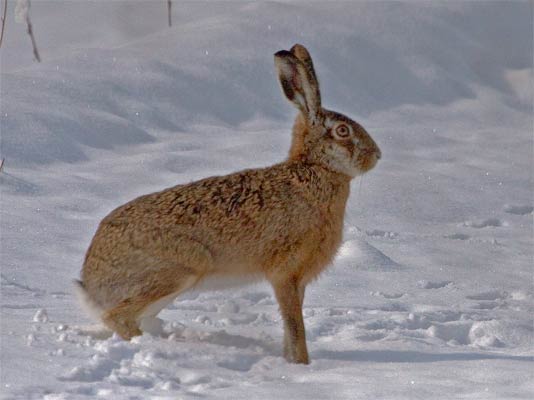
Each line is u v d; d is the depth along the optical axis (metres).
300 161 14.98
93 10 36.84
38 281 17.62
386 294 18.59
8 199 21.80
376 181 25.88
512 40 36.75
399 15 35.84
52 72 29.00
